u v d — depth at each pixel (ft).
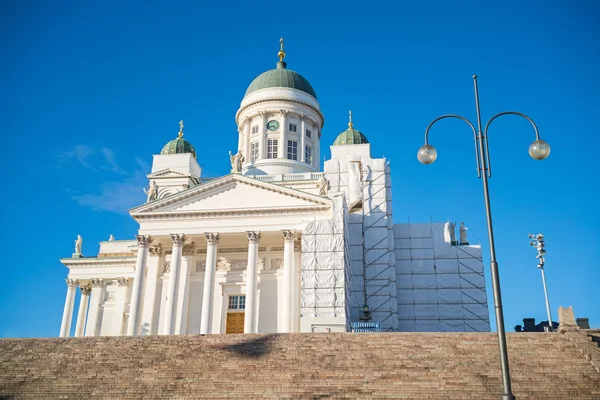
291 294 187.21
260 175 244.22
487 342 120.16
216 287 205.05
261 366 115.34
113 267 256.52
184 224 199.31
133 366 120.06
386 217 227.81
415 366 111.04
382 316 212.84
